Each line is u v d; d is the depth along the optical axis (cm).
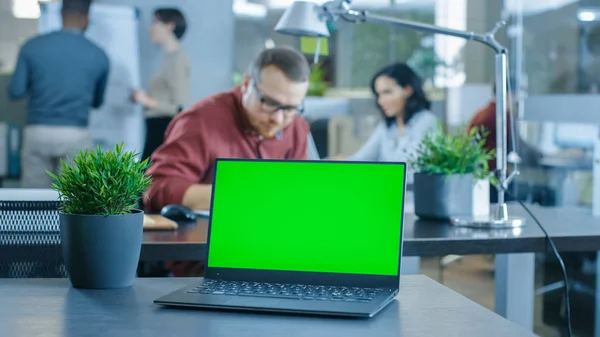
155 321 106
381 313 111
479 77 588
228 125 319
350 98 527
